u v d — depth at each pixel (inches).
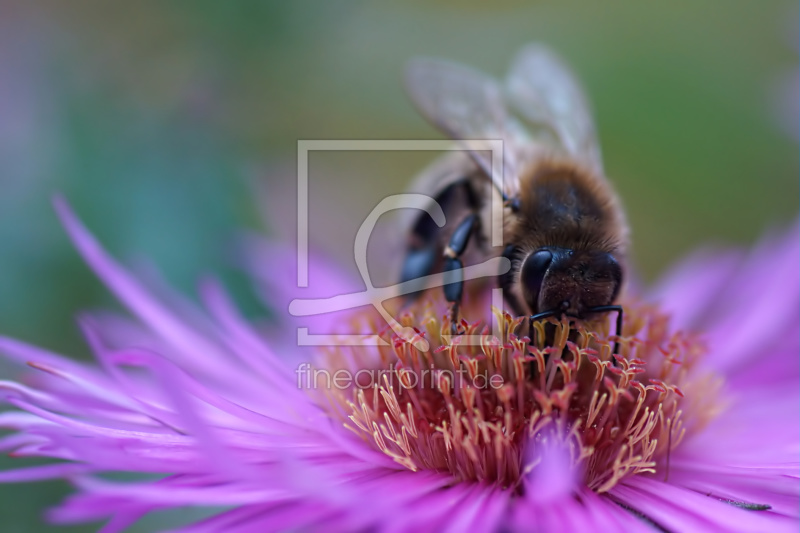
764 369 4.2
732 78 5.5
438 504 3.5
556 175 3.8
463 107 4.1
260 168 4.6
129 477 4.0
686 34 5.6
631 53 5.5
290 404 3.8
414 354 3.8
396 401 3.7
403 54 5.1
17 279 4.3
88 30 4.6
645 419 3.7
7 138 4.4
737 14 5.6
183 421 3.3
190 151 4.5
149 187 4.4
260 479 3.3
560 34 5.6
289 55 4.6
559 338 3.7
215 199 4.5
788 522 3.5
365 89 4.9
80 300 4.3
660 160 5.4
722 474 3.7
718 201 5.4
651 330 3.9
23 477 3.4
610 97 5.5
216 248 4.5
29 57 4.5
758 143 5.4
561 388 3.7
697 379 3.9
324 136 4.8
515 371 3.7
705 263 4.6
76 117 4.5
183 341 3.9
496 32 5.5
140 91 4.5
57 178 4.4
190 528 3.4
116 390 3.6
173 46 4.5
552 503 3.5
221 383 3.9
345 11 4.7
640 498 3.6
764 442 3.9
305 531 3.3
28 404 3.5
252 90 4.6
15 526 4.0
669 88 5.5
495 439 3.6
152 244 4.4
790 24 5.5
